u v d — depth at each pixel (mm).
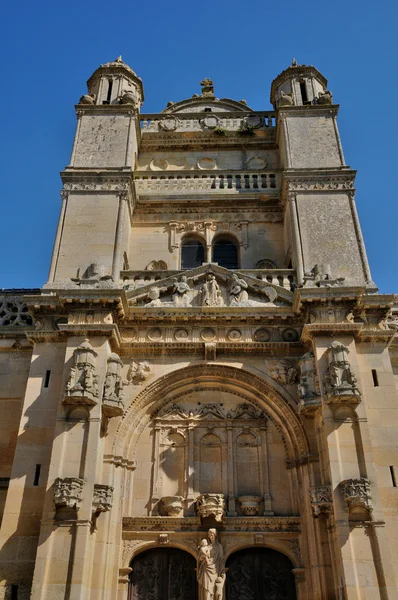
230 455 19625
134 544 18234
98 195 23781
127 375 20156
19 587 16250
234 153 28000
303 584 17547
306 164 24812
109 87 28438
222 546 18094
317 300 19656
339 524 16266
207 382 20672
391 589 15305
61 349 19906
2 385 20953
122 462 19031
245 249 24875
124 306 20406
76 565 15695
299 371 20094
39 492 17516
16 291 23125
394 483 17516
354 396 17656
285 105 26719
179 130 28469
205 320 20859
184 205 25797
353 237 22516
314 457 18641
